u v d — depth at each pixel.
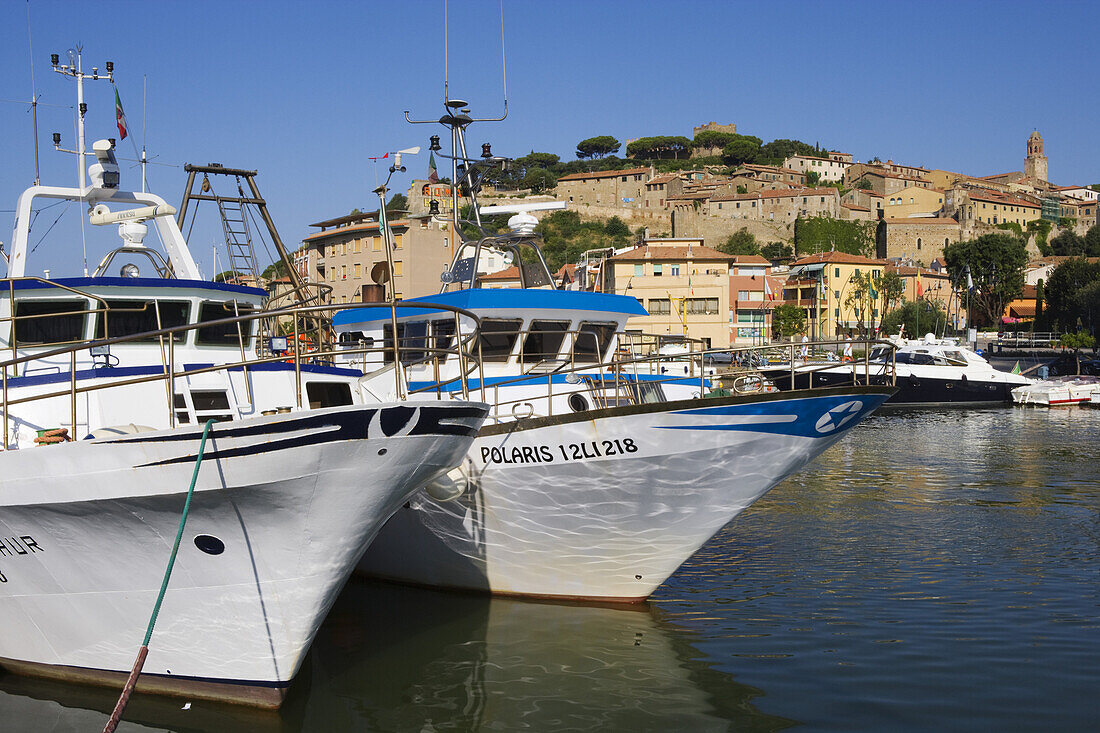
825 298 92.88
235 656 8.23
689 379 12.52
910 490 21.05
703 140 175.62
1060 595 12.16
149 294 10.05
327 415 7.20
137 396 9.37
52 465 7.59
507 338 12.09
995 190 156.62
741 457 10.35
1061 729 8.00
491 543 11.34
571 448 10.37
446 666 9.48
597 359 12.59
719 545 15.19
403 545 11.98
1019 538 15.70
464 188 16.38
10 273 11.51
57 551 8.09
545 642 10.21
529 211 14.10
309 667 9.46
